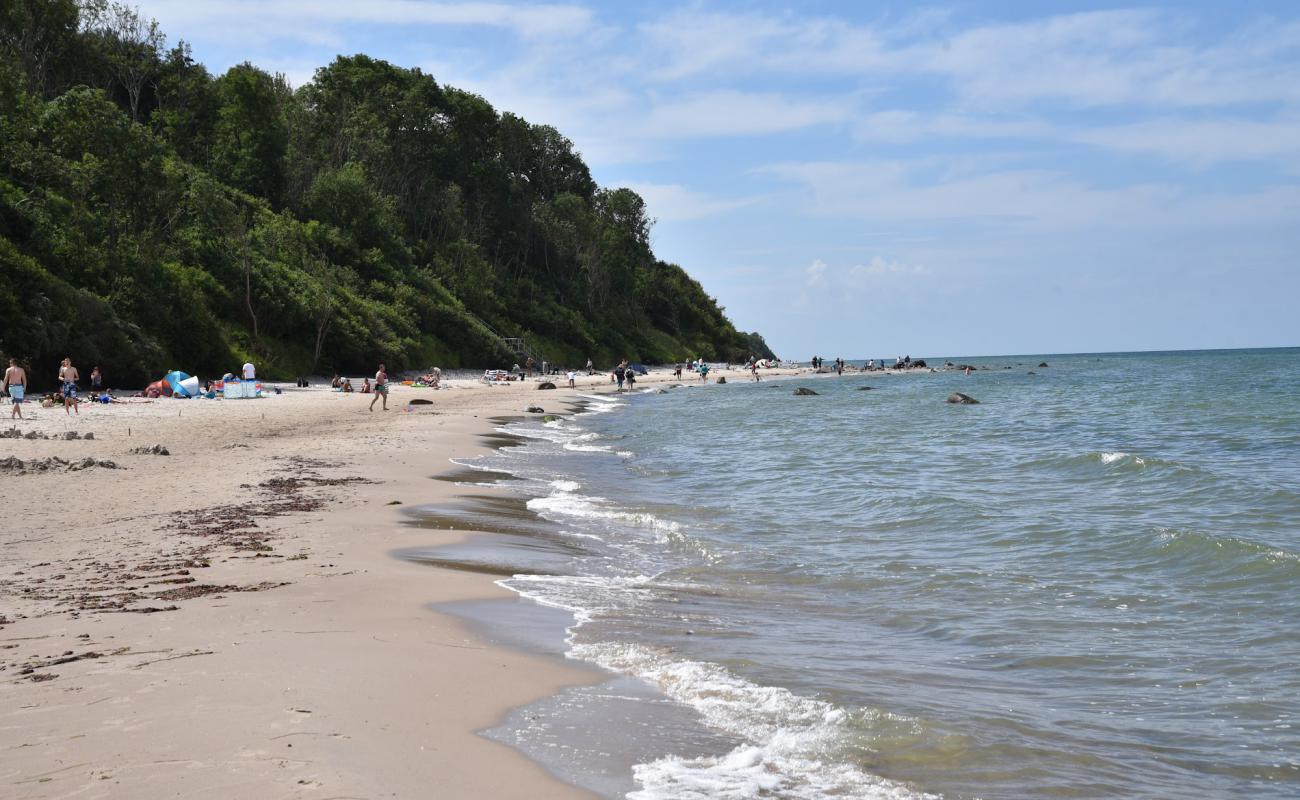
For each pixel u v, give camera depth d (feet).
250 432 89.40
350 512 47.57
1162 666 26.20
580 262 448.65
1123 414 141.08
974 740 20.22
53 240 153.28
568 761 18.07
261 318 203.21
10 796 14.73
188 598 28.68
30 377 125.80
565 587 34.47
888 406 170.60
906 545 44.86
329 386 191.42
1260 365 403.34
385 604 29.37
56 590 29.22
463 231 377.09
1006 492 63.52
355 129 342.23
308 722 18.54
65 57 269.44
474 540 42.34
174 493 50.08
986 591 35.29
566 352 370.73
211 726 18.03
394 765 16.88
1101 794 17.98
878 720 21.16
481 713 20.30
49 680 20.49
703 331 525.75
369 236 299.38
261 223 252.21
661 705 21.84
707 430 119.44
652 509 55.42
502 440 98.37
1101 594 34.71
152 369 148.97
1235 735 21.13
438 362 271.49
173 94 297.94
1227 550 40.11
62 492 48.11
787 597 34.37
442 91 422.41
